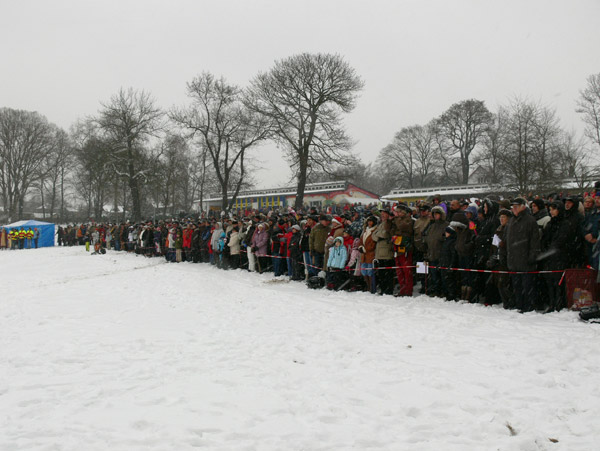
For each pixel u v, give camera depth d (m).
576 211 8.23
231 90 37.12
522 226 8.27
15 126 62.41
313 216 13.84
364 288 12.11
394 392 4.84
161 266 20.61
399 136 62.28
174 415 4.38
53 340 7.62
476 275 9.60
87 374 5.77
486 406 4.38
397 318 8.38
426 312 8.70
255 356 6.39
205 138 37.66
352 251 11.79
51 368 6.06
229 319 9.05
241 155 38.94
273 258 15.70
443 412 4.30
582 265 8.41
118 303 11.29
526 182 21.28
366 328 7.80
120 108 42.22
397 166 63.00
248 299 11.28
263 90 33.69
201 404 4.64
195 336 7.73
